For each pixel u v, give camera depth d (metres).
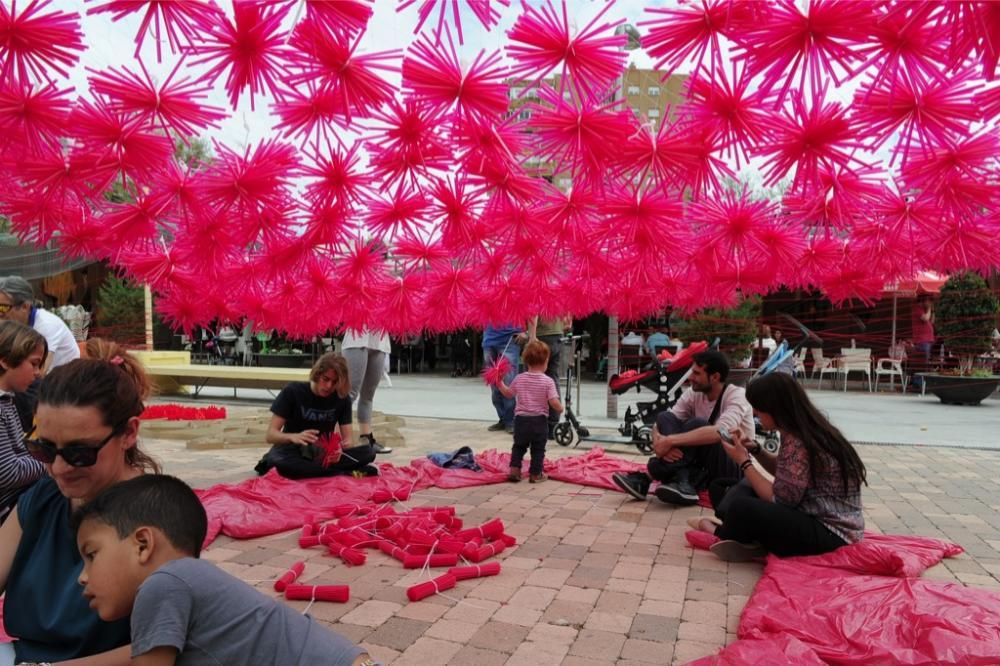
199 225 2.07
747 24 1.16
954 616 2.73
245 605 1.36
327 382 5.52
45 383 1.51
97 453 1.50
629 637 2.90
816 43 1.16
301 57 1.38
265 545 4.15
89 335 14.89
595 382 18.33
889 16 1.09
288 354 18.88
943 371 14.13
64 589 1.55
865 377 17.67
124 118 1.58
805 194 1.62
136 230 2.03
